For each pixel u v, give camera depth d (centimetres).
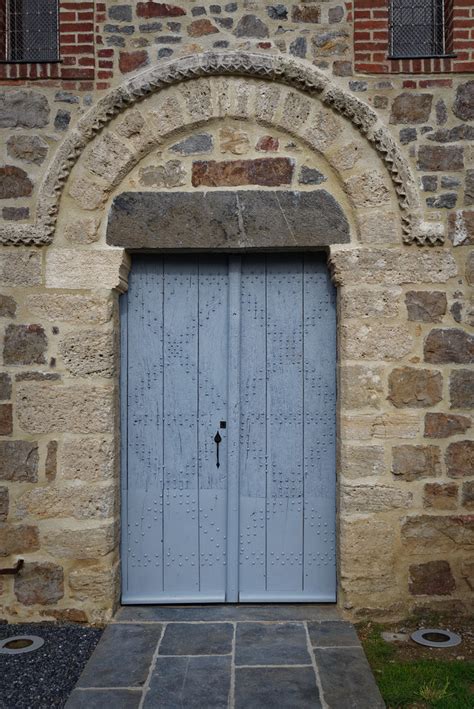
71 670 341
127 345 425
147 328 425
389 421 396
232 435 420
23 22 421
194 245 404
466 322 396
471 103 396
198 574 424
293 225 403
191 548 424
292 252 422
